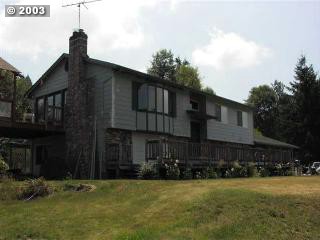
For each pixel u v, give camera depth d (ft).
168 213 37.83
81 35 81.71
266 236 33.91
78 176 75.87
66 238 33.30
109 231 34.58
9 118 71.20
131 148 78.69
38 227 35.40
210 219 36.22
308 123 183.73
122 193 45.52
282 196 41.78
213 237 33.14
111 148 75.00
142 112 82.23
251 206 38.60
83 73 80.74
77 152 77.82
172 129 90.27
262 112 266.16
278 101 261.24
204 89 199.82
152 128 83.87
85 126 77.97
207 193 41.63
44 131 78.59
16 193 45.60
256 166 99.86
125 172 73.56
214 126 106.73
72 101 80.48
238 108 119.03
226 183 49.96
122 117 77.77
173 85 89.86
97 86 78.95
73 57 81.92
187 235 33.09
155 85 85.71
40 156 90.53
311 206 40.24
